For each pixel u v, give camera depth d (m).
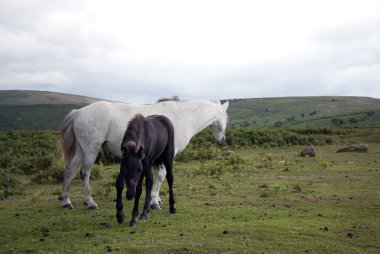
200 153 21.52
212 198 10.79
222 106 11.21
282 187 11.90
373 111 107.94
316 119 109.88
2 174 14.34
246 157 22.17
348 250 6.34
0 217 8.98
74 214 9.20
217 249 6.33
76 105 134.38
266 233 7.20
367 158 20.98
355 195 11.02
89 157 9.68
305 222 8.02
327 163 18.75
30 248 6.52
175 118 10.16
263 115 136.75
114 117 9.54
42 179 14.75
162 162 8.98
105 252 6.22
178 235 7.14
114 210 9.56
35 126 106.62
